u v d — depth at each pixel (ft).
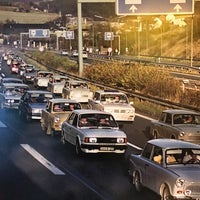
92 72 234.58
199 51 500.74
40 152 88.99
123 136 83.41
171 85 167.53
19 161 80.79
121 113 126.31
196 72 305.12
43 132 114.42
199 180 51.39
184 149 56.85
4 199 56.54
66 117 106.32
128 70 201.05
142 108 151.43
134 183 62.23
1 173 71.51
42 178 68.44
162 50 563.48
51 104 111.34
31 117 131.44
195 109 125.80
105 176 69.97
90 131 83.76
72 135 88.58
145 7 166.30
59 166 77.00
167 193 53.01
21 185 64.13
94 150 82.07
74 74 273.13
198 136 87.10
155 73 184.65
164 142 59.31
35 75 276.62
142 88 188.65
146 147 61.21
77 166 77.20
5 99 160.35
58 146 95.45
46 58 451.94
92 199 56.90
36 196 58.13
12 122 132.77
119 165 78.02
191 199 51.08
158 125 96.02
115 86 202.18
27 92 140.15
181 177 51.39
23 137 107.04
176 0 165.37
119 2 167.12
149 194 58.90
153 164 57.11
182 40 556.10
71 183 65.51
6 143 98.73
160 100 151.94
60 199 56.80
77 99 166.40
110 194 59.47
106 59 470.80
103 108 126.00
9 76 328.49
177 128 88.63
